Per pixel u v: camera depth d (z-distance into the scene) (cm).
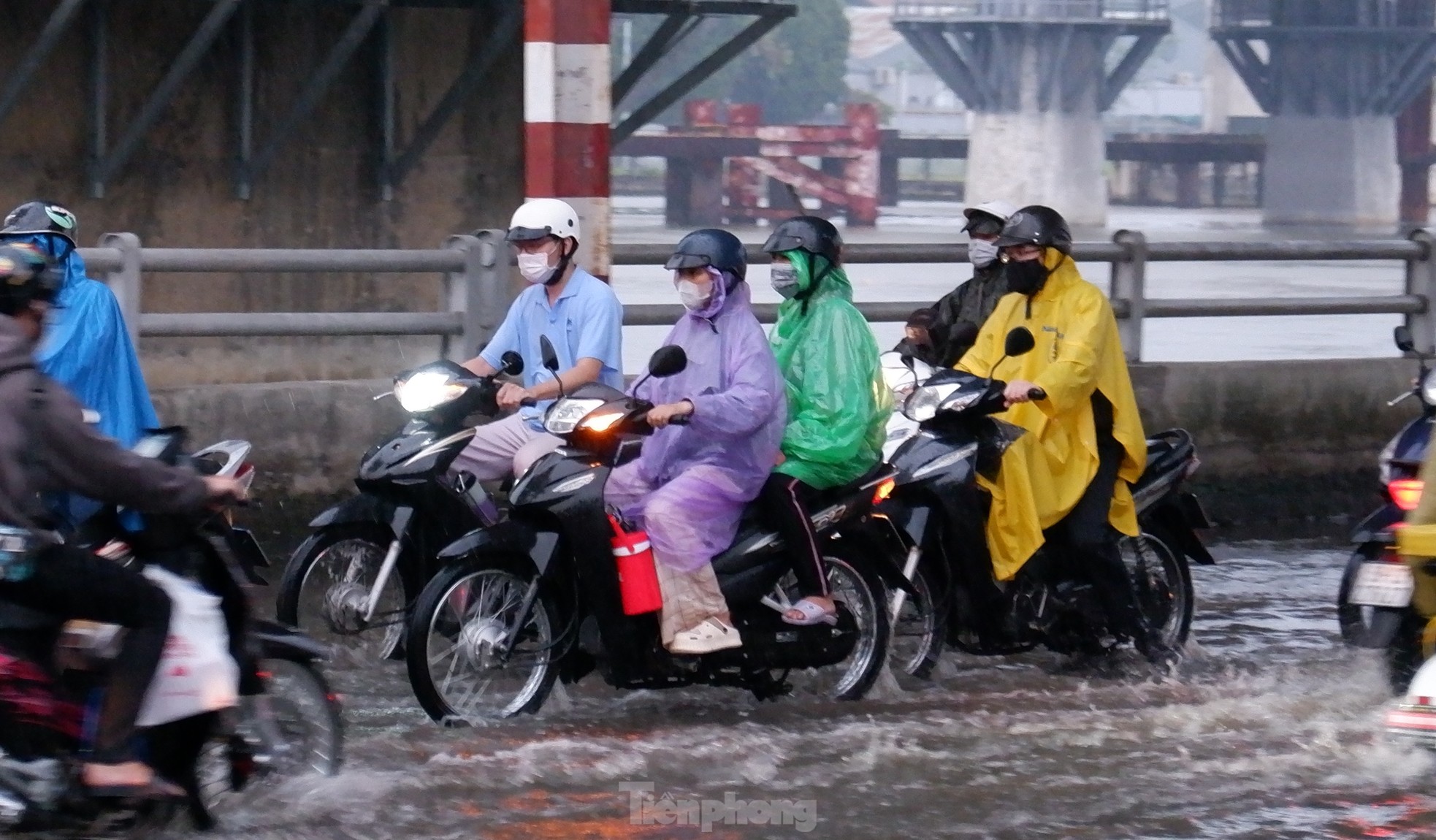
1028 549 1945
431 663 1769
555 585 1759
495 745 1672
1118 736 1747
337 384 2547
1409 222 16188
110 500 1302
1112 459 2005
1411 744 1533
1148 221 15812
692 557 1736
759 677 1808
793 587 1891
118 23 3434
